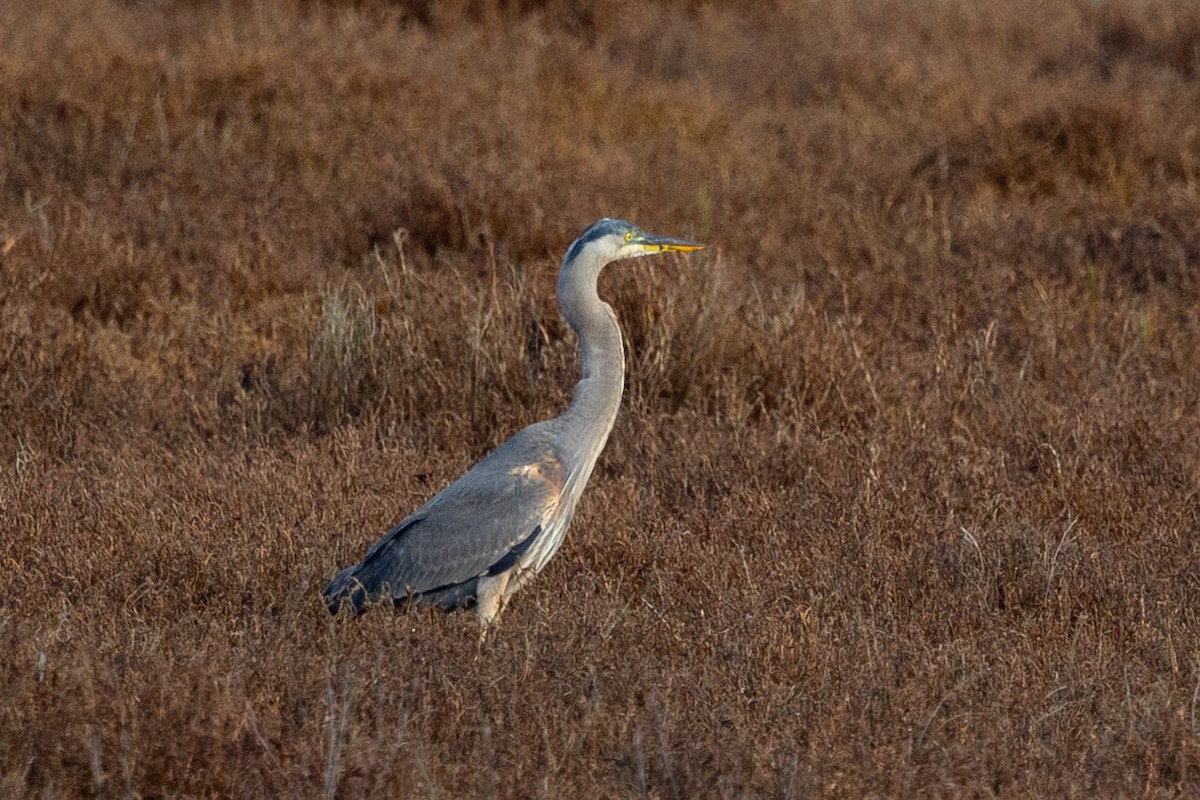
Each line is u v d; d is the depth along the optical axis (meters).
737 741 7.66
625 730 7.78
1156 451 12.93
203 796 7.27
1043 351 15.98
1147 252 18.53
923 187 21.39
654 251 10.46
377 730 7.68
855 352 14.71
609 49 31.58
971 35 32.78
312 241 18.83
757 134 25.22
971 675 8.65
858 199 20.92
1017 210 20.12
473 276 17.08
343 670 8.30
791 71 29.78
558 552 11.05
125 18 27.84
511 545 9.66
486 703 8.12
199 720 7.48
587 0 32.56
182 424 13.84
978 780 7.48
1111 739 7.99
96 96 21.62
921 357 15.58
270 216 19.38
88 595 9.88
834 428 13.57
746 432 13.43
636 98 25.88
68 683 7.80
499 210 18.44
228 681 7.79
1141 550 10.96
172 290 17.38
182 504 11.47
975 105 25.08
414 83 23.50
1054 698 8.52
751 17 34.03
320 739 7.52
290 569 10.32
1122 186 21.31
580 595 9.98
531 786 7.28
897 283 17.81
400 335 14.59
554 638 9.03
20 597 9.80
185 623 9.25
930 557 10.84
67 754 7.29
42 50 23.14
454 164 19.80
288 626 9.05
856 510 11.46
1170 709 8.16
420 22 31.19
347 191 20.12
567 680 8.43
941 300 17.27
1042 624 9.81
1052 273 18.19
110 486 11.94
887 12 34.66
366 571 9.79
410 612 9.35
